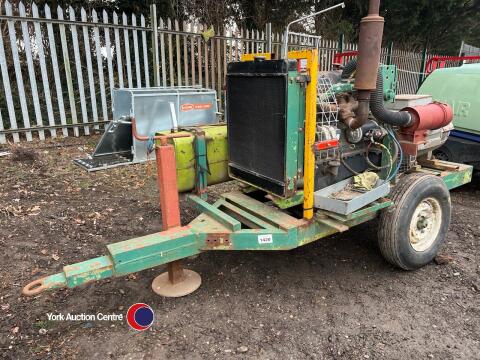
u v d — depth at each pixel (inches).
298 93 95.1
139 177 205.6
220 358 88.6
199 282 115.5
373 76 95.4
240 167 115.3
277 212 111.5
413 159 123.2
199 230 101.2
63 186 189.8
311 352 90.8
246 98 106.8
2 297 108.4
